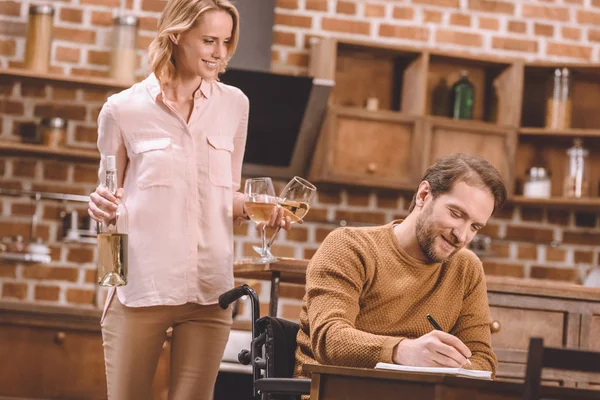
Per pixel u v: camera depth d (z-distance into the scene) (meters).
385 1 6.01
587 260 6.13
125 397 3.07
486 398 1.92
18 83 5.48
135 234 3.07
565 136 5.89
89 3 5.59
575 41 6.23
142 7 5.63
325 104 5.42
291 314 5.71
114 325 3.09
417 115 5.68
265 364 2.65
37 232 5.46
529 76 6.16
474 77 6.08
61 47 5.55
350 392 2.06
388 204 5.96
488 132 5.81
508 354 4.04
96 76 5.57
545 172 5.91
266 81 5.32
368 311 2.75
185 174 3.12
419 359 2.30
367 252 2.74
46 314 4.55
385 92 5.97
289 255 5.81
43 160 5.52
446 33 6.08
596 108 6.16
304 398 2.62
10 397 4.54
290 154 5.59
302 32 5.89
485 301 2.91
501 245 6.07
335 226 5.87
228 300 2.80
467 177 2.63
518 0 6.19
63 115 5.54
